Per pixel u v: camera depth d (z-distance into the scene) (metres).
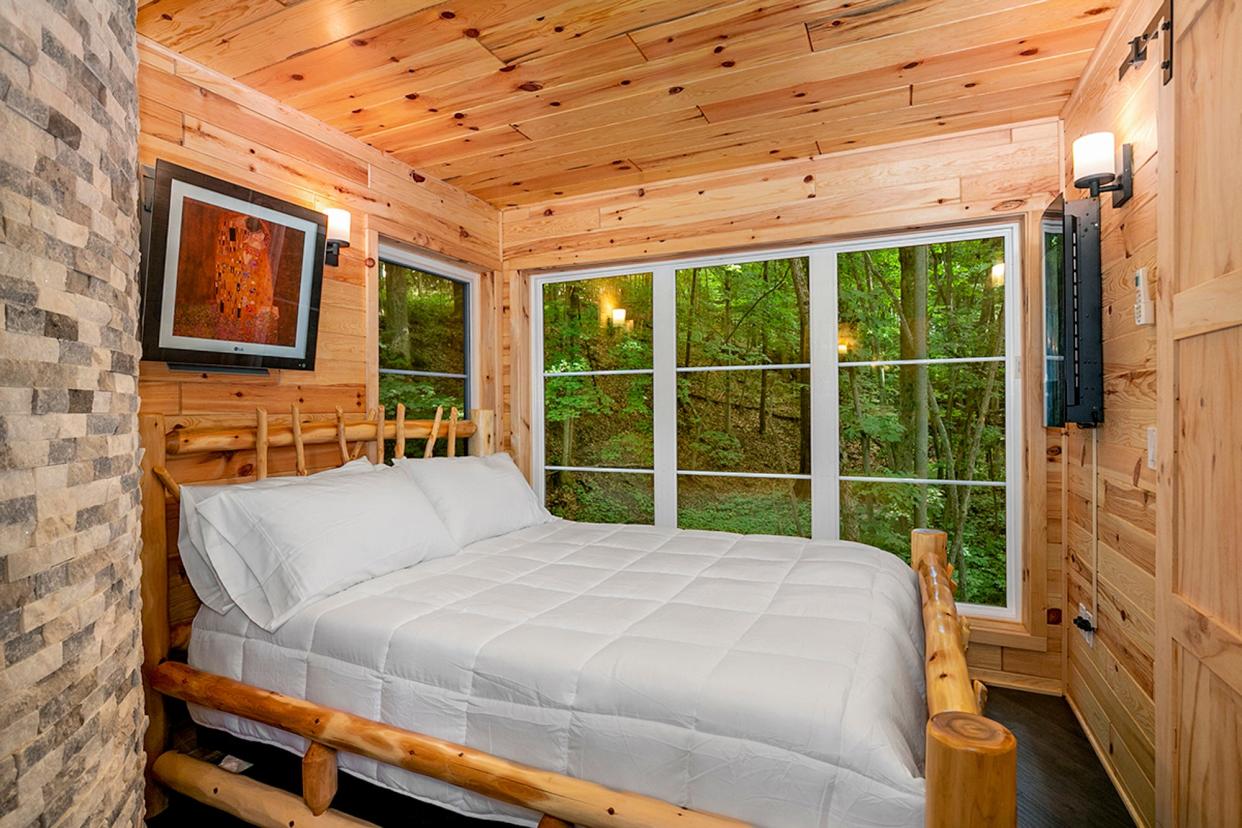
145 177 1.99
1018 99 2.53
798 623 1.60
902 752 1.14
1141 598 1.82
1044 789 2.01
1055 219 2.32
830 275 3.17
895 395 3.06
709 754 1.25
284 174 2.52
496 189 3.53
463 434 3.41
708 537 2.66
